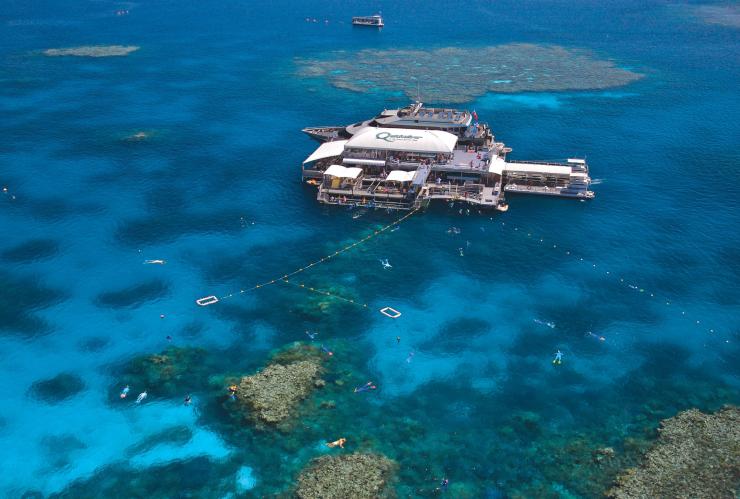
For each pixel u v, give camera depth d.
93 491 84.81
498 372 105.31
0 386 102.25
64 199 163.12
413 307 120.75
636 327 115.38
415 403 98.94
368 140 171.50
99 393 100.75
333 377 103.25
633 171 178.38
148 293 125.31
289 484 84.62
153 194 166.00
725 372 105.12
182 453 90.06
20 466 88.56
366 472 85.06
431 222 150.12
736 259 135.62
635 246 140.38
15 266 134.12
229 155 190.62
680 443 88.88
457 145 179.25
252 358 107.75
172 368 105.44
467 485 84.75
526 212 154.88
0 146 195.75
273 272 131.88
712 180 172.88
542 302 122.19
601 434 92.69
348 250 139.50
